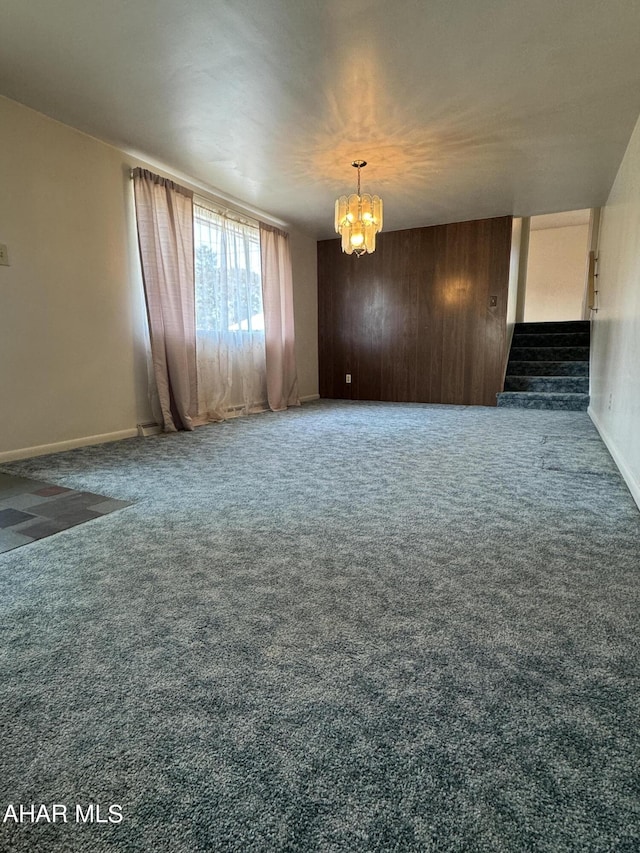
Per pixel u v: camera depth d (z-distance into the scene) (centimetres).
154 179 342
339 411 490
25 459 275
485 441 325
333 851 60
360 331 589
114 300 332
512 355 580
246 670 94
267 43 208
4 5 183
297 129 290
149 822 64
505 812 65
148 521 176
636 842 61
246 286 453
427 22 195
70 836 62
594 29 200
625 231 296
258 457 279
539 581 129
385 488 216
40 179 279
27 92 251
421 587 126
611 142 306
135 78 236
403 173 367
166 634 106
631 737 78
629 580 129
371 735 78
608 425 313
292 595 123
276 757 74
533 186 397
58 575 134
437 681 91
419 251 545
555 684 90
